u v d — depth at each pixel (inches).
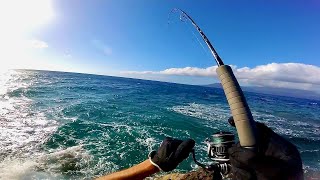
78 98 1175.0
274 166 44.8
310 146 666.8
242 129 49.2
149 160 48.2
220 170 57.1
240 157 46.2
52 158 411.8
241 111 51.4
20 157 405.1
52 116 708.0
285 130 871.1
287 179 44.6
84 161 412.5
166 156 47.0
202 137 637.3
